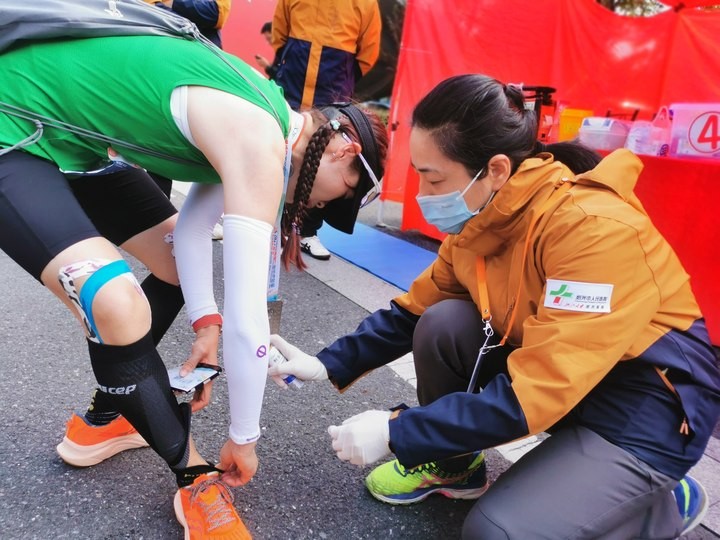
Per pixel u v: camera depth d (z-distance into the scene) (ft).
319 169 4.43
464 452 3.93
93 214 4.96
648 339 3.87
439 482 5.18
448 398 4.02
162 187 8.70
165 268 5.20
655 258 3.83
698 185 8.91
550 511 3.80
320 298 9.58
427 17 13.34
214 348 4.91
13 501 4.64
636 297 3.73
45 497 4.72
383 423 4.11
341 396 6.78
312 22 11.69
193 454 4.50
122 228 5.06
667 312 3.95
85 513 4.62
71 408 5.91
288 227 4.65
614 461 3.90
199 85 3.72
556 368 3.66
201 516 4.34
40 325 7.55
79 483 4.92
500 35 13.29
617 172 4.00
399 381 7.32
